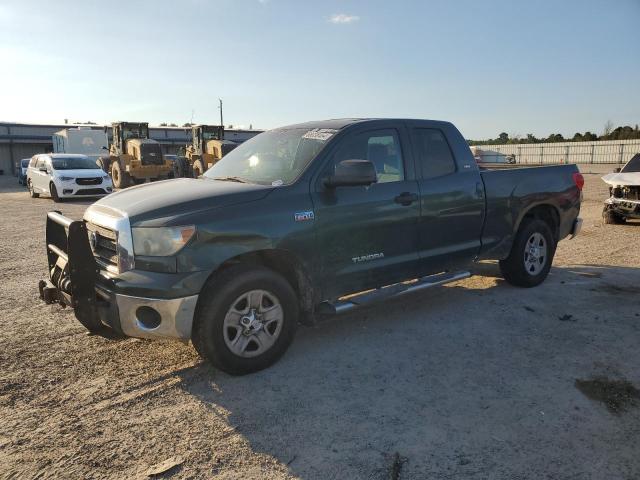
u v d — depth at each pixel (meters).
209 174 5.00
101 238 4.05
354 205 4.40
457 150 5.38
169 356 4.28
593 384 3.67
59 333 4.81
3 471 2.79
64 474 2.75
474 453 2.88
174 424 3.24
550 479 2.65
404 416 3.29
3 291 6.29
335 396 3.57
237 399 3.55
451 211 5.16
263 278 3.88
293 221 4.03
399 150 4.92
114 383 3.80
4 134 58.97
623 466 2.74
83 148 30.48
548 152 51.03
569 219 6.50
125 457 2.90
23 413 3.39
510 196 5.70
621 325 4.83
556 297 5.75
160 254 3.60
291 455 2.90
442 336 4.64
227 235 3.72
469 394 3.56
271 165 4.57
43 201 18.86
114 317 3.70
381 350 4.36
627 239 9.39
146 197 4.02
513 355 4.20
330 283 4.34
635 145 45.34
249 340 3.89
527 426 3.14
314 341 4.59
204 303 3.71
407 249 4.85
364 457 2.87
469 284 6.35
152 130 65.19
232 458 2.88
